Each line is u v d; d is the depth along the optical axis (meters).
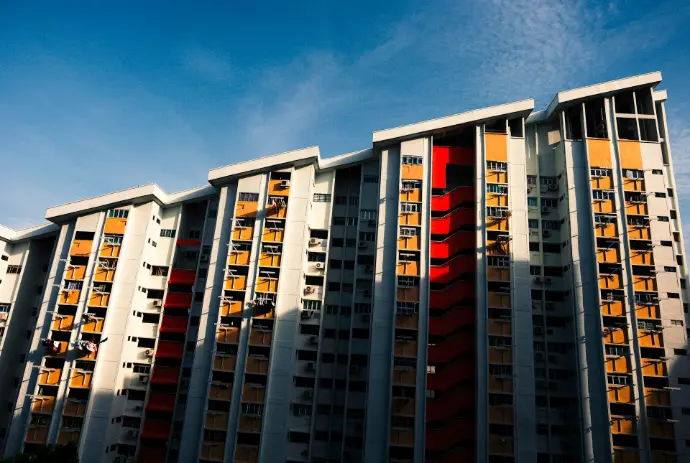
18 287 41.50
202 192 41.47
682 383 29.95
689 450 28.64
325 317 36.12
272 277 35.88
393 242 35.25
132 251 38.88
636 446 28.77
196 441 32.69
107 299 37.19
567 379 32.22
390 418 30.67
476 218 34.53
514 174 35.88
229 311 35.28
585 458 28.77
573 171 35.31
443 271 34.41
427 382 32.00
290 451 32.50
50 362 36.41
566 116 37.97
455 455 30.42
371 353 32.59
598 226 33.44
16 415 34.88
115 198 39.81
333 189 39.44
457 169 39.31
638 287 31.97
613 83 36.59
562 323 33.44
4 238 42.44
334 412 33.72
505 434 29.84
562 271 34.59
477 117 36.78
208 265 38.88
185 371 36.69
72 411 34.25
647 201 33.97
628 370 30.08
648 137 36.56
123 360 36.06
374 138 37.47
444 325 33.06
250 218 37.88
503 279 33.00
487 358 31.12
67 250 40.06
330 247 38.38
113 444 34.66
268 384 33.06
